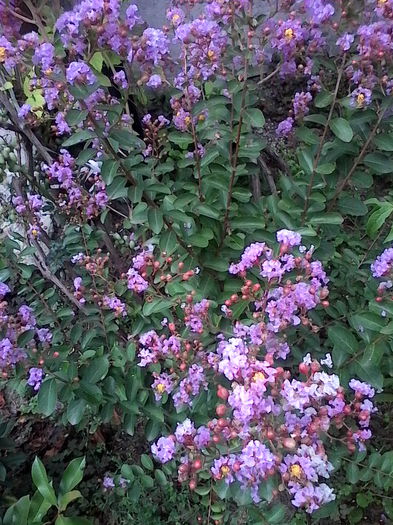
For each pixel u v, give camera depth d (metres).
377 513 0.86
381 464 0.68
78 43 0.67
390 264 0.66
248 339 0.65
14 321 0.74
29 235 0.98
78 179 1.00
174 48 1.19
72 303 1.01
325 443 0.65
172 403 0.76
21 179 1.10
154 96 1.17
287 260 0.63
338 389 0.53
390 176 1.18
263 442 0.52
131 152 0.80
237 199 0.85
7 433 0.87
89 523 0.54
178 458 0.69
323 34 0.83
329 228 0.85
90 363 0.73
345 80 0.96
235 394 0.50
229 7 0.73
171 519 0.82
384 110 0.75
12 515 0.53
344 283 0.86
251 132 0.94
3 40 0.70
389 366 0.71
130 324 0.93
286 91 1.27
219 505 0.74
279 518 0.60
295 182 0.83
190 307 0.68
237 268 0.66
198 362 0.67
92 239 0.99
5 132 1.18
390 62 0.72
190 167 1.01
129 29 0.69
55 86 0.67
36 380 0.68
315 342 0.74
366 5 0.72
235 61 0.85
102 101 0.77
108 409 0.75
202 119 0.83
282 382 0.53
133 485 0.76
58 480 0.91
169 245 0.77
